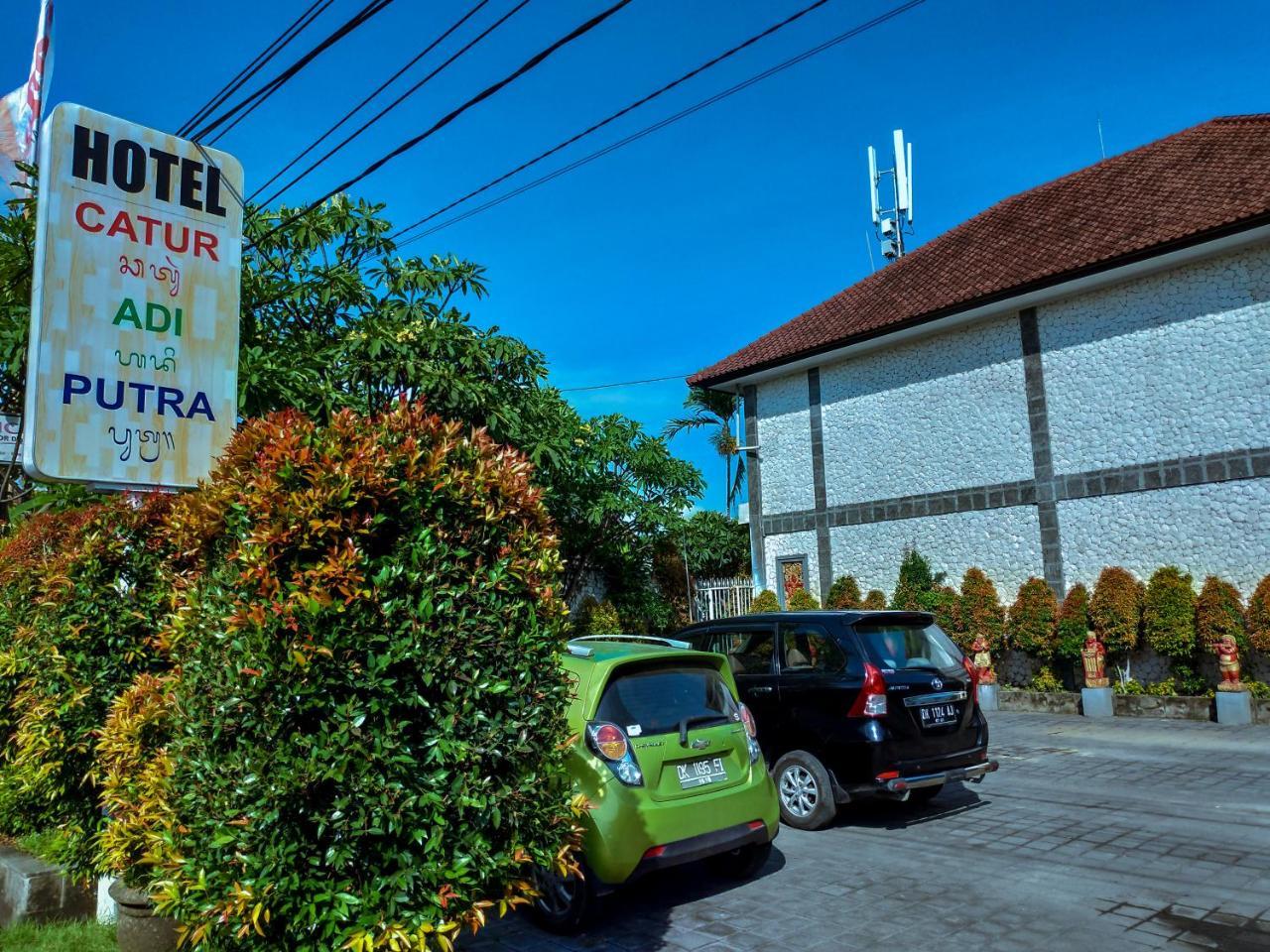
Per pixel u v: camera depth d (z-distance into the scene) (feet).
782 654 25.55
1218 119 56.95
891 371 58.75
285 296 31.78
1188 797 26.16
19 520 28.99
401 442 12.55
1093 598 45.78
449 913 11.47
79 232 17.99
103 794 15.33
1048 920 16.67
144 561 17.43
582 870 16.60
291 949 11.14
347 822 10.73
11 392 29.37
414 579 11.61
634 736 17.39
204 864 11.19
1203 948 15.24
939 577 54.85
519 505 13.16
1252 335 42.68
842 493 61.11
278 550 11.48
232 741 11.42
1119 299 47.62
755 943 16.07
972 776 24.08
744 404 68.74
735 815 18.15
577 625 55.52
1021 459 51.37
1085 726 40.60
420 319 36.06
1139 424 46.47
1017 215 61.00
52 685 16.93
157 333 18.89
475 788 11.54
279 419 13.09
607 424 55.47
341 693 11.10
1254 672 41.32
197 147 19.94
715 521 74.02
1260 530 41.98
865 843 22.61
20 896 17.33
